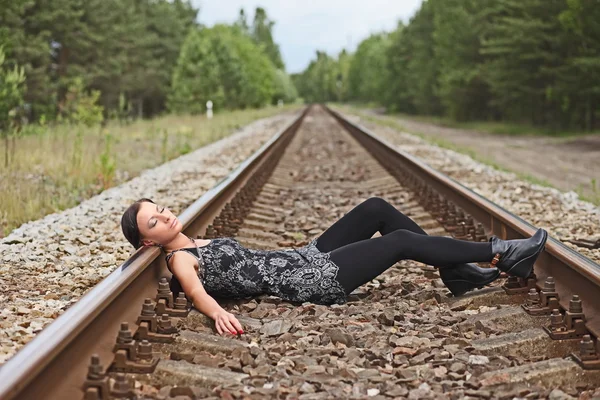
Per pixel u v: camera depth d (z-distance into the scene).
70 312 2.97
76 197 9.27
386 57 77.19
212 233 5.86
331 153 16.47
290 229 7.05
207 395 2.97
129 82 50.28
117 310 3.44
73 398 2.67
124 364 3.09
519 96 35.94
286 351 3.56
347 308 4.33
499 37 35.72
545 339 3.51
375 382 3.12
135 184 10.45
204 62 40.78
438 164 13.94
